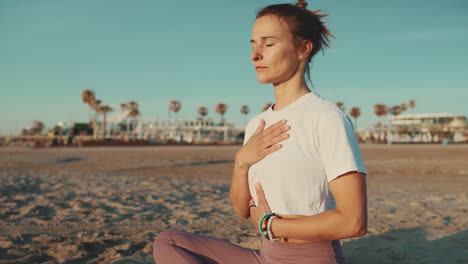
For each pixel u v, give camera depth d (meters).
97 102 60.00
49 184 8.32
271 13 1.22
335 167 1.01
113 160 17.66
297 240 1.14
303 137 1.12
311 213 1.11
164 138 69.75
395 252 2.89
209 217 4.68
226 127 79.50
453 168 12.85
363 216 0.99
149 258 2.82
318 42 1.28
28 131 70.75
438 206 5.31
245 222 4.36
